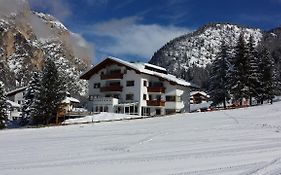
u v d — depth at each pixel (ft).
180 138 89.35
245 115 146.72
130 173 46.32
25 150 77.77
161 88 232.73
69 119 189.57
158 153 64.44
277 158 52.29
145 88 231.50
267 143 72.33
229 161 52.03
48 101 194.29
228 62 227.20
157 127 123.75
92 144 84.64
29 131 135.03
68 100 260.21
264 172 42.55
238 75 221.66
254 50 238.48
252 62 227.40
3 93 199.52
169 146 74.64
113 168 50.24
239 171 44.29
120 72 234.58
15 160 62.18
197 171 45.50
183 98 243.19
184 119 147.33
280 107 165.89
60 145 85.35
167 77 236.02
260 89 229.25
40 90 196.34
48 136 113.60
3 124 195.62
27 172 49.57
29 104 212.64
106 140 92.22
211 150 65.36
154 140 87.45
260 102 235.81
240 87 221.05
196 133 99.14
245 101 238.07
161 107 232.32
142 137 95.04
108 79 235.40
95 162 56.03
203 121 134.21
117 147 76.07
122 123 148.15
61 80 202.69
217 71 228.63
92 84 246.47
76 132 122.42
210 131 102.53
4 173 49.44
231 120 131.85
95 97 232.32
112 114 196.13
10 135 124.47
